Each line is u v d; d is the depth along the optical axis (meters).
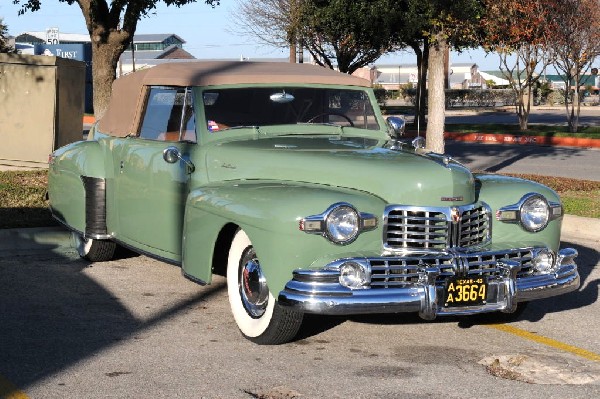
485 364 5.43
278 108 6.74
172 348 5.65
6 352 5.52
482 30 25.80
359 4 29.16
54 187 8.44
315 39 35.03
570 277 6.00
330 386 4.95
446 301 5.48
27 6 14.45
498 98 59.19
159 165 6.71
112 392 4.82
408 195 5.54
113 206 7.51
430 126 14.45
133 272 7.88
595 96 70.31
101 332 6.00
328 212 5.25
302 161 5.89
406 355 5.58
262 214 5.39
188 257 6.17
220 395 4.79
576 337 6.12
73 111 14.79
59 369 5.20
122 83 7.71
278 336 5.60
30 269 7.96
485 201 5.93
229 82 6.63
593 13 27.22
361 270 5.23
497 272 5.68
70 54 47.69
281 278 5.34
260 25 35.78
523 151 23.00
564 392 4.92
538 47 29.44
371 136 6.97
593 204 11.91
